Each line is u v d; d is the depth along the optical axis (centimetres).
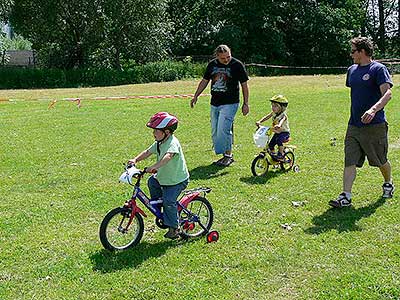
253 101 1880
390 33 5728
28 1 3831
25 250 536
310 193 718
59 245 548
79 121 1423
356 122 641
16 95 2570
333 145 1039
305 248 532
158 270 486
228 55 863
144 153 532
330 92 2189
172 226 535
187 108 1695
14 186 780
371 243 543
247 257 512
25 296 444
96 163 920
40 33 4000
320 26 4912
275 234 571
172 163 524
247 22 4897
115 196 718
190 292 445
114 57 4072
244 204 675
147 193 722
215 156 959
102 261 505
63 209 667
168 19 4294
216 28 4759
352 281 459
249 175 818
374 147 646
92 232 585
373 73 626
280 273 480
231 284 459
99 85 3634
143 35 3966
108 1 3784
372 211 639
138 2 3831
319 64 5066
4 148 1060
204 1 4822
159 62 3894
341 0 5100
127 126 1321
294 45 5100
